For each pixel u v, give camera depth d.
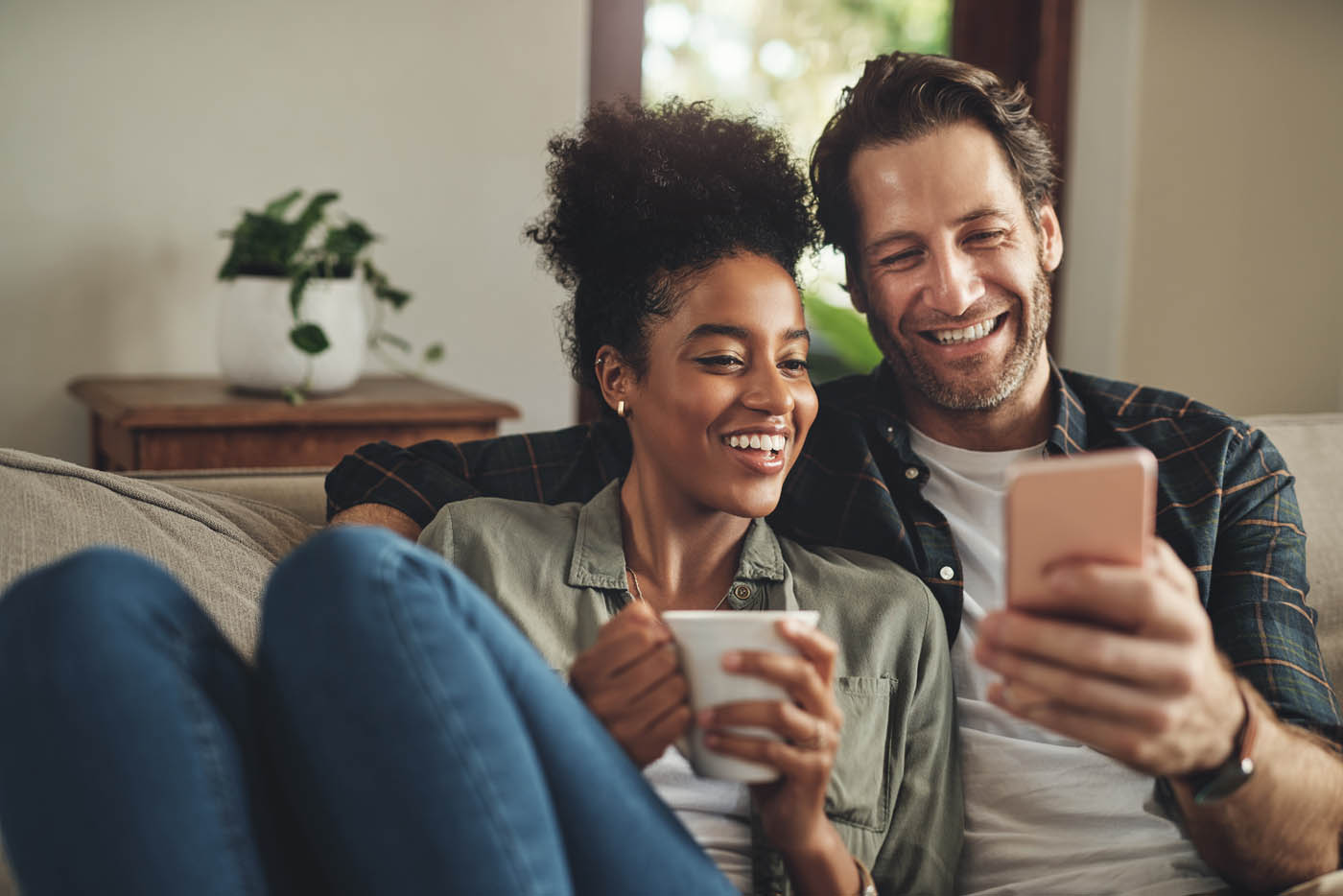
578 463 1.39
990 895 1.15
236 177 2.69
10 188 2.55
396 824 0.76
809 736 0.89
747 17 2.99
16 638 0.73
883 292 1.37
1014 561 0.82
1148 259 3.04
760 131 1.28
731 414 1.13
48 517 1.08
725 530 1.20
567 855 0.84
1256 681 1.20
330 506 1.36
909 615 1.21
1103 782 1.20
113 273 2.63
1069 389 1.45
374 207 2.78
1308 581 1.48
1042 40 3.11
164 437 2.23
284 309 2.34
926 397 1.37
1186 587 0.82
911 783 1.17
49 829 0.72
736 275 1.15
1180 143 3.02
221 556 1.17
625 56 2.94
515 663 0.84
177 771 0.72
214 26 2.64
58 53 2.56
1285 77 3.08
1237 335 3.13
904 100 1.35
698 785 1.12
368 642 0.77
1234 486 1.34
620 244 1.18
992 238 1.34
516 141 2.85
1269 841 1.02
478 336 2.88
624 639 0.92
